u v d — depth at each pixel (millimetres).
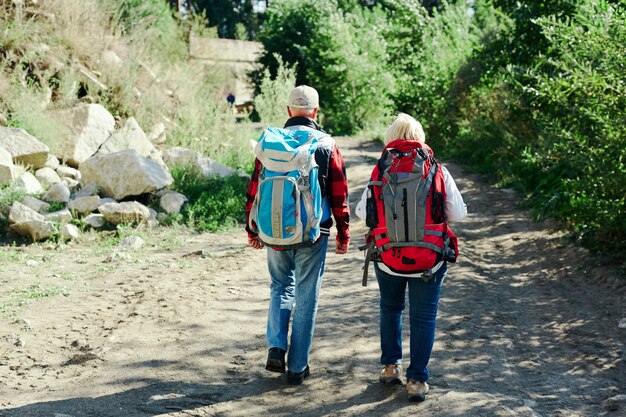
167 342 4359
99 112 9883
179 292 5406
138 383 3742
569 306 5156
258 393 3648
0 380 3734
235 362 4078
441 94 16734
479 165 12258
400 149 3486
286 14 30828
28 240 6930
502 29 12789
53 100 10227
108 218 7547
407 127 3541
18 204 7070
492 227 7914
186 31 18859
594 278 5723
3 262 6137
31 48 10289
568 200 7566
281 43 30797
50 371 3887
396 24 19859
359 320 4852
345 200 3674
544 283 5809
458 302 5277
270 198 3508
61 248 6738
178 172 9164
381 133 21078
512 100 10445
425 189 3371
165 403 3490
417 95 17156
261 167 3684
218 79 18656
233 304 5164
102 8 12680
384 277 3588
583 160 6340
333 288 5680
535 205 8492
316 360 4137
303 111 3758
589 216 6395
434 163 3467
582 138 6551
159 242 7188
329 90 26016
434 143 16641
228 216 8227
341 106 24188
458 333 4594
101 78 11102
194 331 4562
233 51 41625
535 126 10477
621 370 3941
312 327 3729
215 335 4504
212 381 3797
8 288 5410
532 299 5387
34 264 6133
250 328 4656
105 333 4488
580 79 6254
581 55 6695
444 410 3410
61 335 4438
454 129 16016
